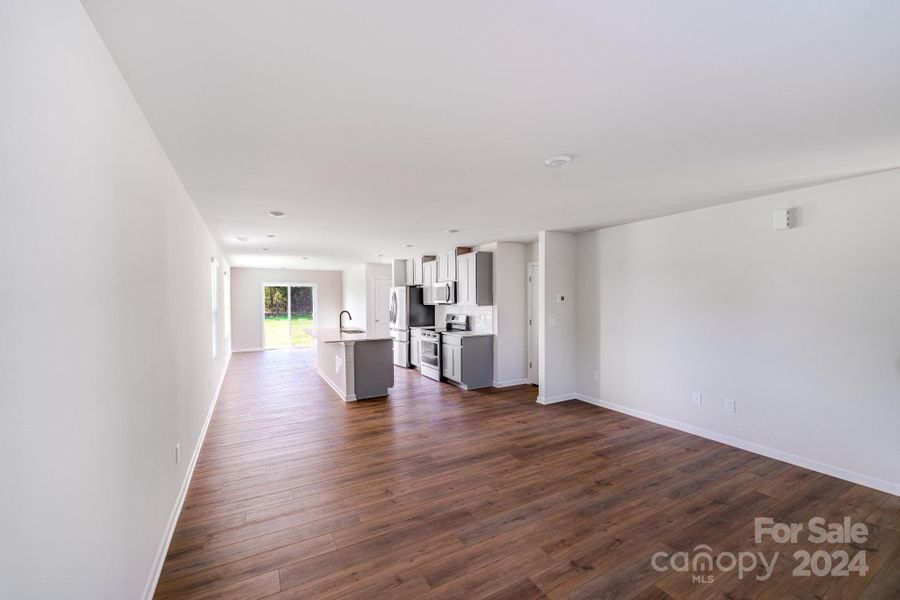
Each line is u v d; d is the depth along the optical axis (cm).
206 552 214
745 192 322
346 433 405
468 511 255
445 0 112
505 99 172
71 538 108
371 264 940
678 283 405
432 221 434
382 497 274
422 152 231
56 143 102
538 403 518
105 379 133
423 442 379
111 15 118
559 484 292
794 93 167
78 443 113
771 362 333
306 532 233
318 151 228
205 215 390
